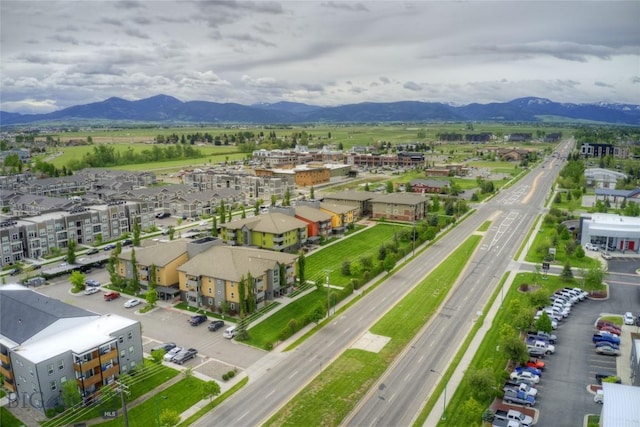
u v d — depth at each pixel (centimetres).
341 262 15238
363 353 9544
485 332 10419
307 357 9425
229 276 11475
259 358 9425
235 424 7406
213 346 9931
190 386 8475
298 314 11412
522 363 9038
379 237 18250
